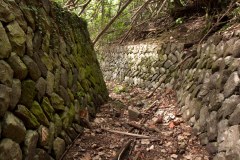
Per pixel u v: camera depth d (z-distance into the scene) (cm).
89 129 445
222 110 369
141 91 767
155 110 574
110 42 1218
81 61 535
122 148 392
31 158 276
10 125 246
